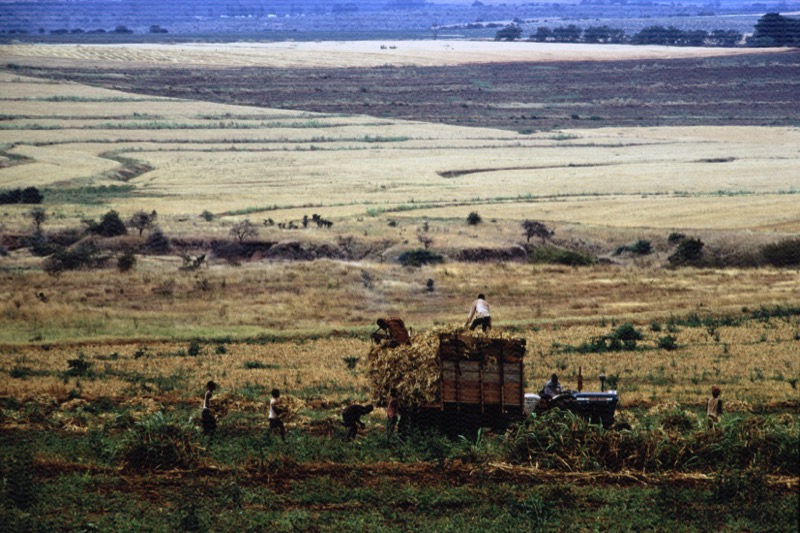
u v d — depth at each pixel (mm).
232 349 169500
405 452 86000
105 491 74188
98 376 140875
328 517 68562
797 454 78750
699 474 78438
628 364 149750
